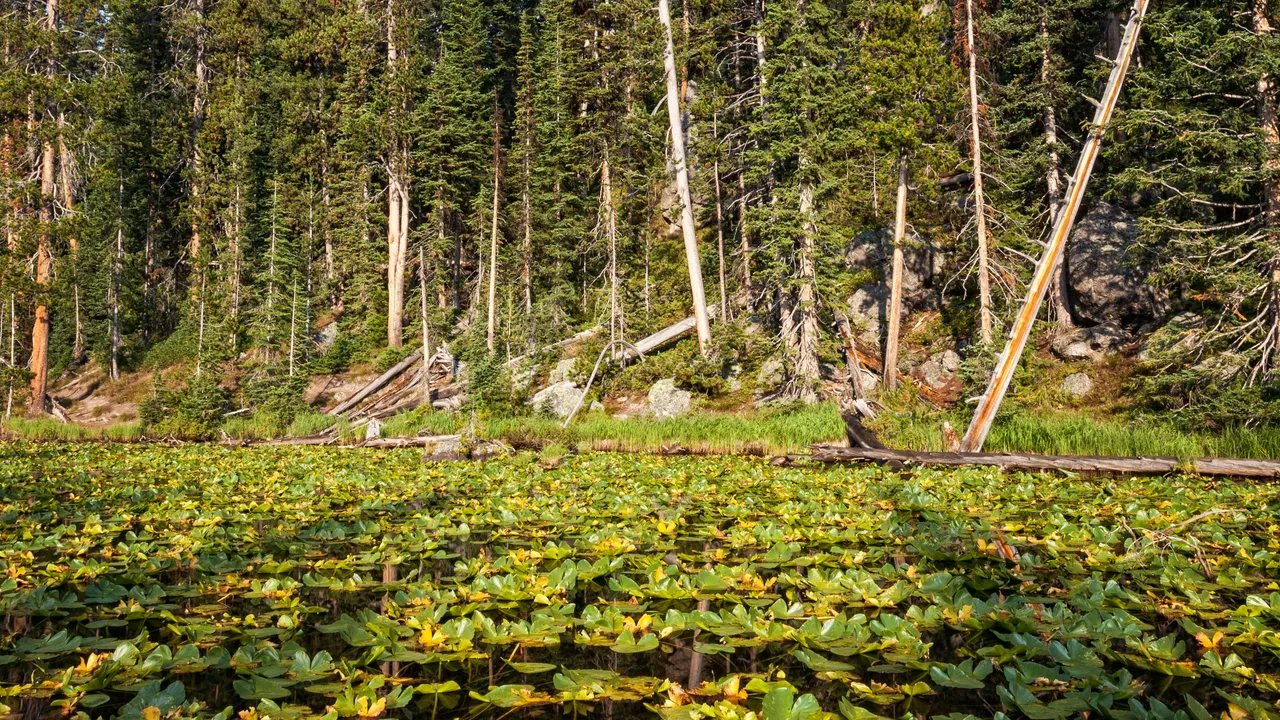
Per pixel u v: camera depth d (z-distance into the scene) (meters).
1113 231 20.05
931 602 4.04
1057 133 22.56
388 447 18.42
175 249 41.34
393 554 5.35
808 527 6.23
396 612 3.82
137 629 3.70
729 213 28.61
